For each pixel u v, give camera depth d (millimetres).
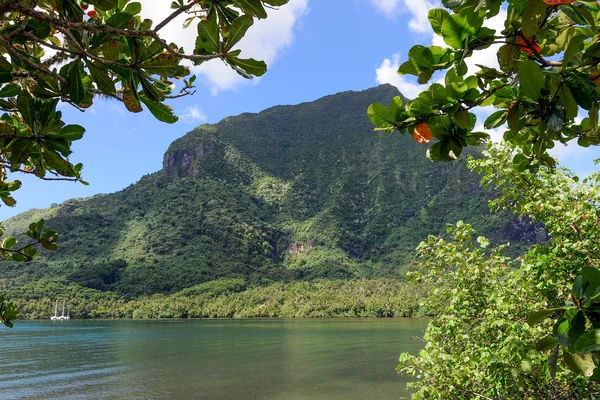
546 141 1874
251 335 92688
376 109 1715
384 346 66938
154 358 61875
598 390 5332
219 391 39375
